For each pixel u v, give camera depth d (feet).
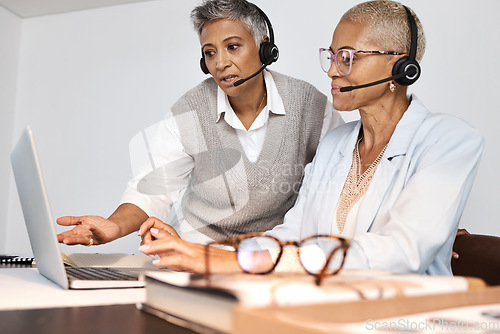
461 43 8.25
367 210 3.58
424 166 3.19
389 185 3.58
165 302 1.77
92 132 10.77
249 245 3.76
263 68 5.16
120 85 10.61
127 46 10.59
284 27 9.39
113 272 3.19
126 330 1.57
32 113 11.27
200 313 1.54
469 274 3.65
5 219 11.19
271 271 1.99
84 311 1.90
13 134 11.33
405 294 1.52
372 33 3.62
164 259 2.31
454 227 3.17
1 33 10.96
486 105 8.08
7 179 11.23
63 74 11.08
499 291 1.67
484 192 8.00
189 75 10.12
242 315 1.20
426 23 8.42
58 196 10.92
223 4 4.89
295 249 2.33
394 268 2.60
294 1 9.35
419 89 8.45
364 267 2.53
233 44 4.97
